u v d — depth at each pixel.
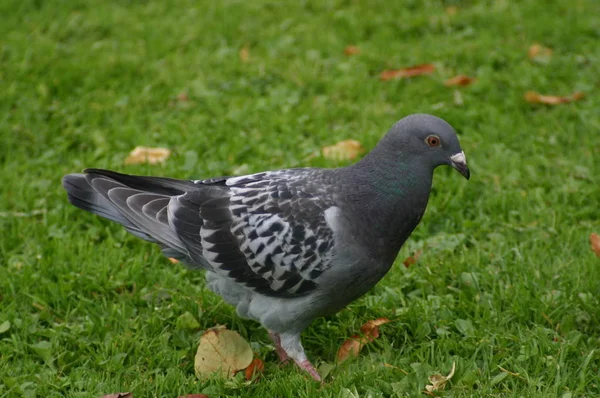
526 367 6.40
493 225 8.35
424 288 7.42
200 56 11.67
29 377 6.44
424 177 6.23
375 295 7.41
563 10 12.72
